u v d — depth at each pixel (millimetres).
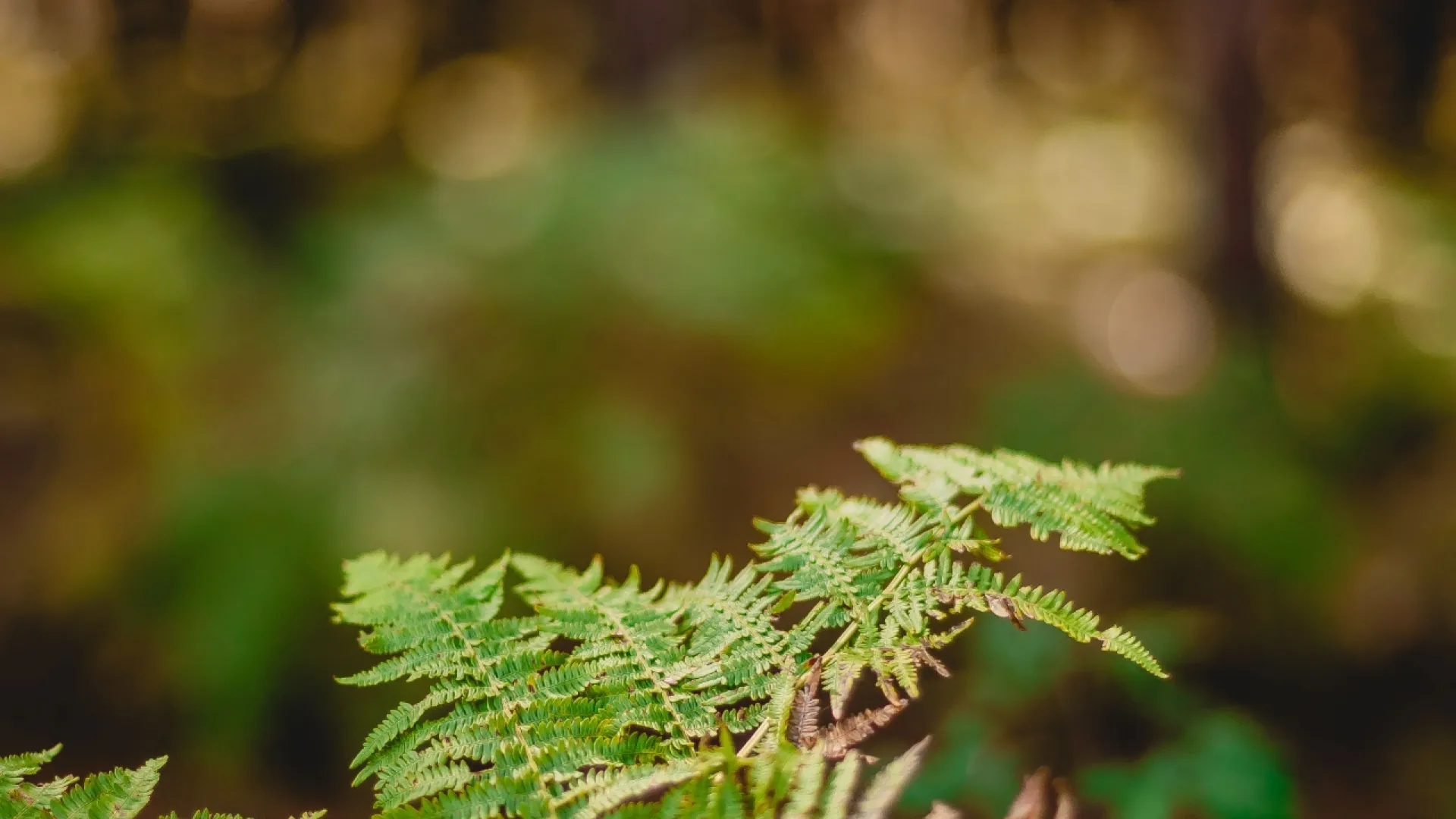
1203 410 5344
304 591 4340
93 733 4379
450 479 4555
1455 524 4906
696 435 4715
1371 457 5535
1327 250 7188
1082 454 5008
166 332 5125
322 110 8477
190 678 4262
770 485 4715
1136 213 8344
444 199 5781
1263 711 4500
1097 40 9844
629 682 920
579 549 4477
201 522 4504
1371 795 4203
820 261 5180
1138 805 1596
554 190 5242
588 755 855
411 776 850
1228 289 6191
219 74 8273
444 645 962
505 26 9156
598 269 4852
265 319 5215
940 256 6012
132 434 4895
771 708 884
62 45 8047
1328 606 4652
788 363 4902
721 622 969
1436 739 4375
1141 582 4512
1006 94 10062
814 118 8773
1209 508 4770
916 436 5020
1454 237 6828
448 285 4957
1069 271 7133
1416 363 5895
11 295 5199
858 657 903
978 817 1679
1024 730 1803
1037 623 1916
